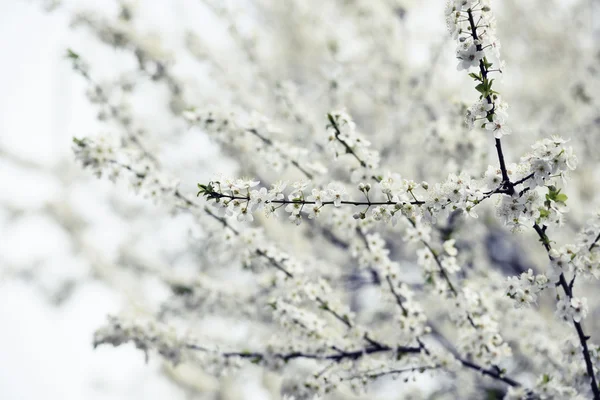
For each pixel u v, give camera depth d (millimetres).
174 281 5438
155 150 5109
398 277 3939
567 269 2787
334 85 6383
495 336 3684
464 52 2520
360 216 2729
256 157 5473
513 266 7352
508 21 8188
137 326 4043
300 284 3986
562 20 8016
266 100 6820
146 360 4070
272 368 3904
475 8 2488
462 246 5859
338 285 5258
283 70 7926
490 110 2566
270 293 4742
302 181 2711
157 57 5438
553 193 2588
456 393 5699
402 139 6129
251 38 6652
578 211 6188
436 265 3914
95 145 3750
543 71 7914
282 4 7867
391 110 6910
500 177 2596
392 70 6906
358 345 3873
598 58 6746
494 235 6934
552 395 3381
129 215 8234
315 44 8094
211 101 6102
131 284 7723
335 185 2736
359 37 7254
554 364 4410
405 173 6246
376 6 6910
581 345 3121
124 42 5410
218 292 5078
